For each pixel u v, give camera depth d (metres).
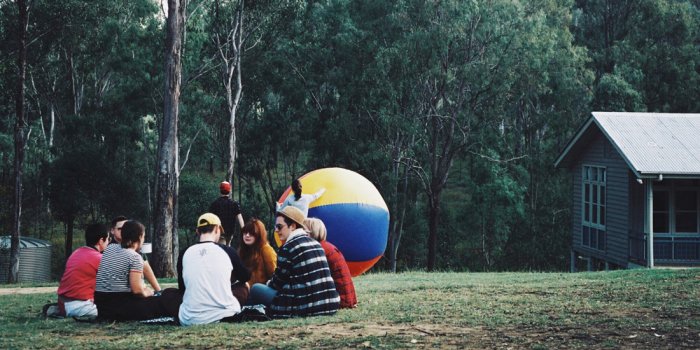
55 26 46.25
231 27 44.94
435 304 10.18
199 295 8.65
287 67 47.84
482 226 48.72
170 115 26.22
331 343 7.21
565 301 10.36
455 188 65.50
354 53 44.06
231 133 42.47
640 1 59.56
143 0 49.19
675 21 57.81
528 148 52.72
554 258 47.94
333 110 45.94
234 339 7.52
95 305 9.65
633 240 27.59
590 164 31.22
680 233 26.94
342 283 9.77
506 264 48.16
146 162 52.78
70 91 55.56
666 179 26.91
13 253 37.59
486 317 8.82
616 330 7.78
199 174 60.19
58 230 62.84
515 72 43.44
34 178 58.19
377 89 42.16
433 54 41.19
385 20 43.47
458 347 6.95
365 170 43.19
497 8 41.88
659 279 13.67
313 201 17.59
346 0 45.78
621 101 50.59
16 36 45.66
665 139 26.59
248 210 50.78
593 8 63.19
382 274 20.86
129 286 9.16
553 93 50.28
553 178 51.66
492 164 46.81
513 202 46.88
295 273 9.03
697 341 7.12
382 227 18.06
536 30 42.72
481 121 45.19
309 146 48.22
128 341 7.55
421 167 45.53
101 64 55.44
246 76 48.44
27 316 10.23
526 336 7.50
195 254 8.76
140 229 9.32
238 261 9.09
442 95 43.38
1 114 55.06
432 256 44.62
